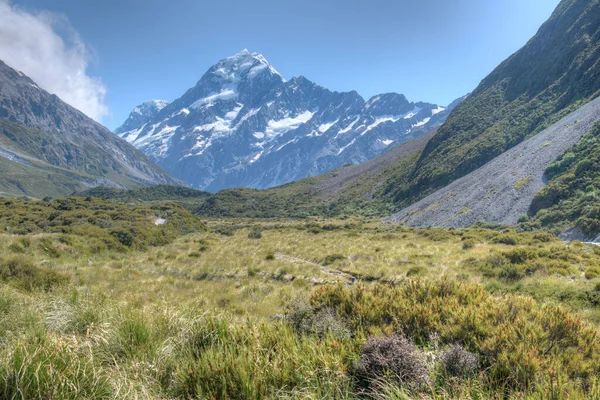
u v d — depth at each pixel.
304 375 4.03
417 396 3.67
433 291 6.46
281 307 12.16
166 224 46.28
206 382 3.98
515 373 4.00
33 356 3.68
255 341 4.76
